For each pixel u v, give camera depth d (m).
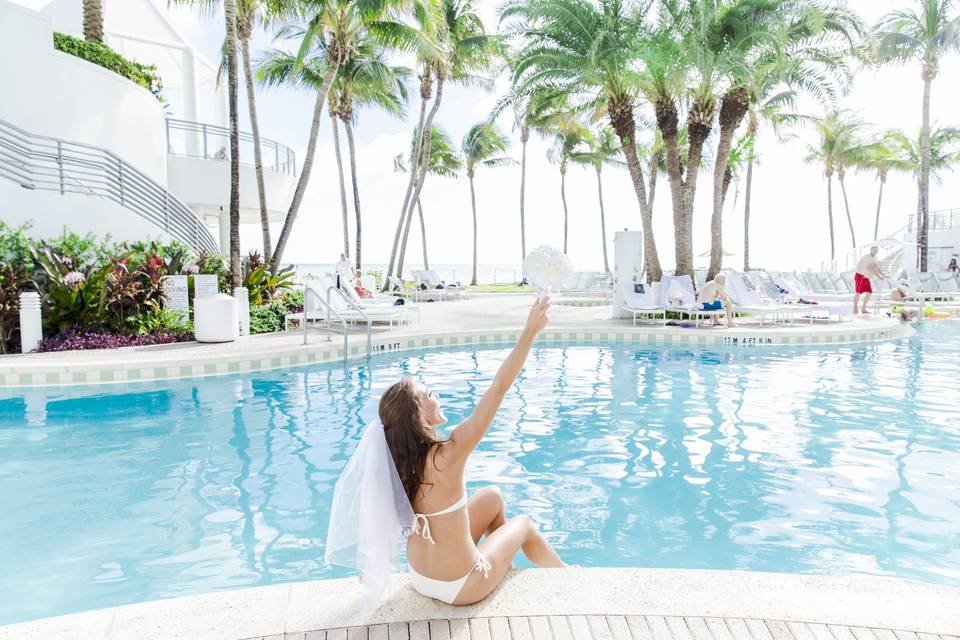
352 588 2.24
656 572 2.32
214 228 27.30
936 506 3.75
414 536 2.10
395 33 16.09
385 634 1.93
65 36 14.02
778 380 7.67
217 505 3.80
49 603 2.68
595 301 21.45
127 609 2.08
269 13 16.56
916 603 2.07
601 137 35.84
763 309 12.09
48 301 9.34
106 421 5.71
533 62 15.40
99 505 3.79
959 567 2.99
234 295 10.93
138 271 10.21
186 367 7.70
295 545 3.26
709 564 3.05
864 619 1.97
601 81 14.94
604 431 5.45
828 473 4.35
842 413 6.03
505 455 4.80
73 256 10.11
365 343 9.58
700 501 3.87
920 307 14.71
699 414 6.02
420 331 11.00
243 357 8.10
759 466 4.51
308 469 4.46
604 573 2.31
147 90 14.85
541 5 14.18
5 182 9.89
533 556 2.53
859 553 3.15
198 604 2.12
